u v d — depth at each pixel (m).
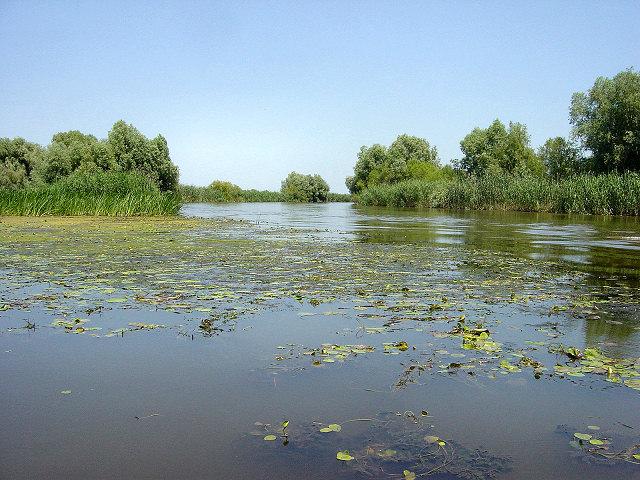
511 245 12.24
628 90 35.59
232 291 6.13
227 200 88.69
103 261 8.69
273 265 8.41
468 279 7.22
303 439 2.58
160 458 2.38
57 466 2.30
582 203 31.58
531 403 3.04
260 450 2.46
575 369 3.57
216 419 2.79
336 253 10.21
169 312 5.09
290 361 3.71
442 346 4.10
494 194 39.72
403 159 69.94
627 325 4.79
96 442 2.52
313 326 4.64
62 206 25.78
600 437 2.64
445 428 2.72
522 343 4.21
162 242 12.18
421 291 6.27
